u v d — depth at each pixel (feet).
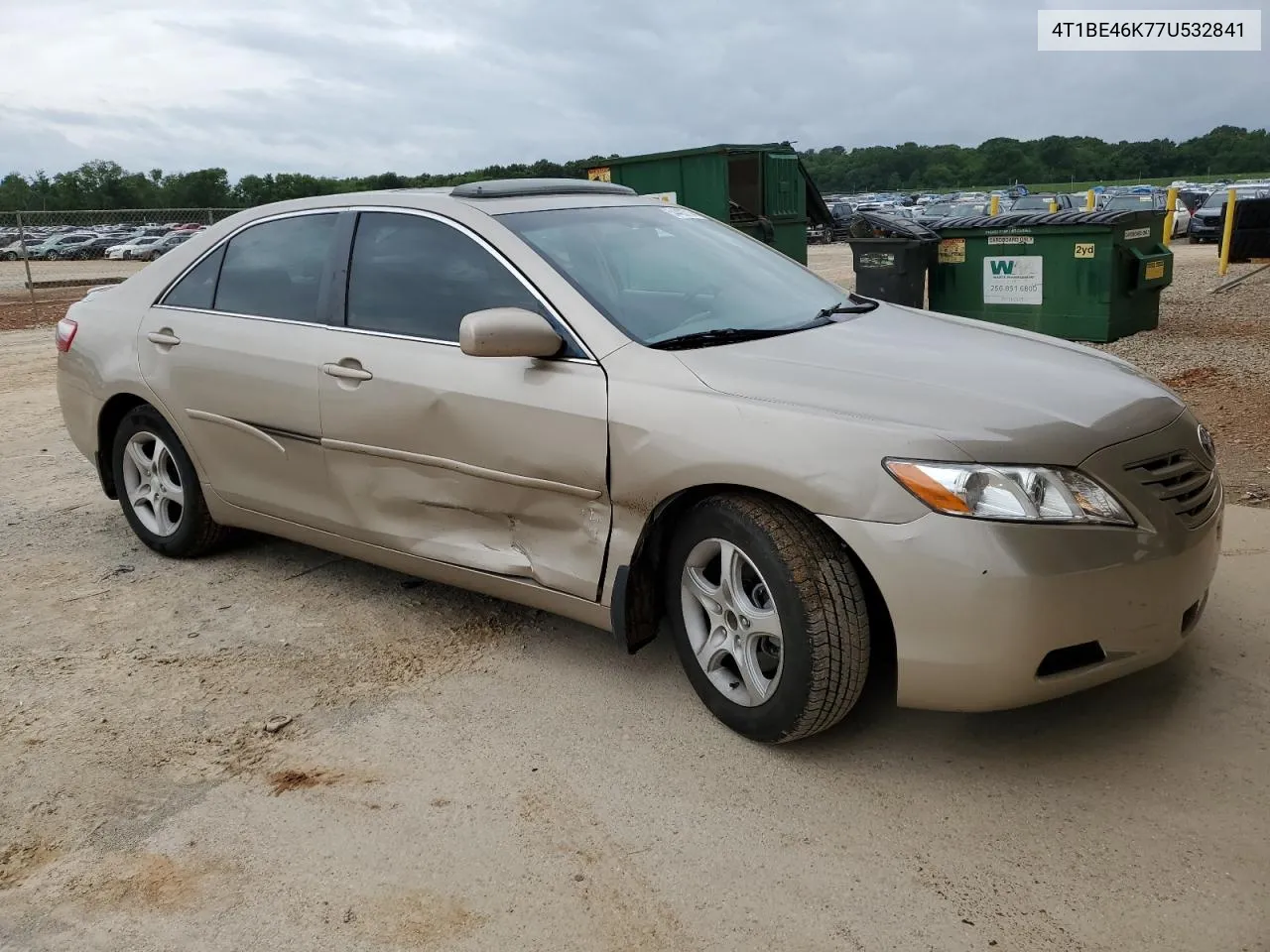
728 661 10.72
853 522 9.02
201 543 15.84
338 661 12.60
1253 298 41.19
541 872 8.66
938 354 10.84
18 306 63.05
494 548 11.87
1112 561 8.88
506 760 10.32
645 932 7.93
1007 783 9.48
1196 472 9.91
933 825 8.96
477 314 10.48
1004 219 32.78
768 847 8.82
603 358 10.73
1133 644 9.16
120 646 13.30
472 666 12.30
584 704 11.30
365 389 12.44
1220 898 7.88
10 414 28.53
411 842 9.12
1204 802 9.01
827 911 8.04
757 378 10.05
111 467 16.76
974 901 8.04
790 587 9.39
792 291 13.05
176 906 8.45
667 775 9.91
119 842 9.32
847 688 9.52
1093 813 8.98
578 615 11.30
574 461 10.73
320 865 8.88
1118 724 10.28
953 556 8.67
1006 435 9.00
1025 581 8.61
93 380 16.07
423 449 12.04
